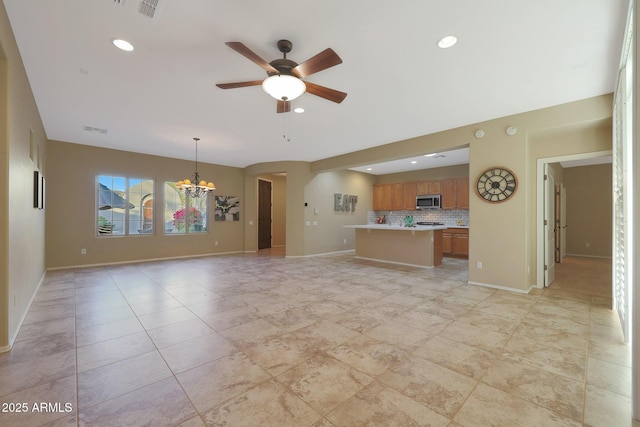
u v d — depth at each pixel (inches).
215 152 255.0
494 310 127.3
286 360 84.4
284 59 93.8
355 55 100.9
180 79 118.4
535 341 96.8
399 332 104.0
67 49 98.0
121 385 72.1
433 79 118.1
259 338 99.0
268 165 300.0
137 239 256.2
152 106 147.5
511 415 61.7
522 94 131.8
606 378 75.3
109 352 89.1
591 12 79.1
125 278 191.0
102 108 150.8
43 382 73.5
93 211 233.0
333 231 323.9
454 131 179.9
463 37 90.7
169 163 274.4
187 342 96.0
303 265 243.6
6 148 87.7
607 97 130.4
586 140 148.6
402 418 60.6
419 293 154.9
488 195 165.2
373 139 208.2
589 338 99.0
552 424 59.2
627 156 95.7
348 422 59.4
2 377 75.6
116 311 126.3
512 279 158.2
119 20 83.5
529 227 161.3
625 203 97.1
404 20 83.0
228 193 318.7
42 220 183.9
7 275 89.6
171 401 65.9
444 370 79.1
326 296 149.5
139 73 113.7
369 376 76.1
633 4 65.5
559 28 86.0
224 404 64.9
